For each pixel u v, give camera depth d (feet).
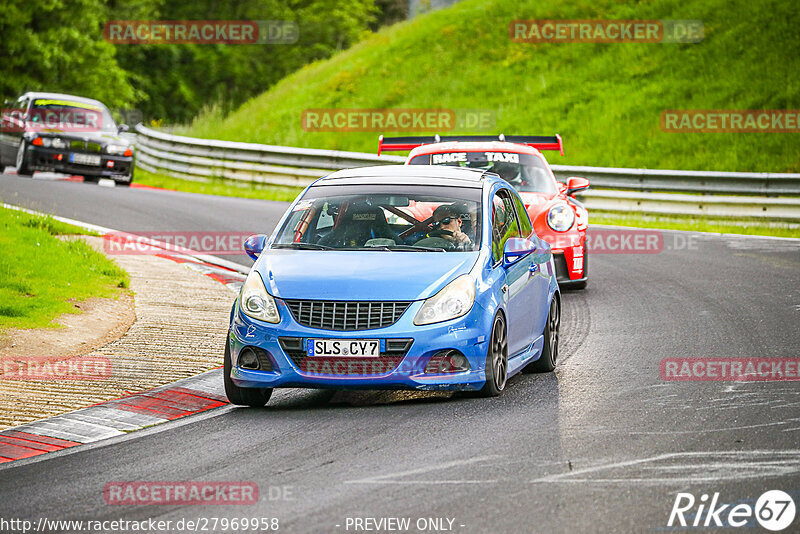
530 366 107.76
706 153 327.26
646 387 97.14
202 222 226.17
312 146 393.50
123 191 278.26
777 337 120.06
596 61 406.21
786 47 373.20
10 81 520.42
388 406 92.32
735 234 231.50
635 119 358.23
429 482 68.23
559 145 174.29
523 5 466.70
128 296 145.48
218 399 96.48
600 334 126.00
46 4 529.04
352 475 70.44
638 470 70.13
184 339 121.90
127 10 643.04
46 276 144.66
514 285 100.17
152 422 88.07
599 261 192.85
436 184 106.01
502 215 106.32
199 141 348.38
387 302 90.27
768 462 71.56
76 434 84.17
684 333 124.47
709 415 85.56
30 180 284.00
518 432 80.94
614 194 273.75
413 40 468.34
